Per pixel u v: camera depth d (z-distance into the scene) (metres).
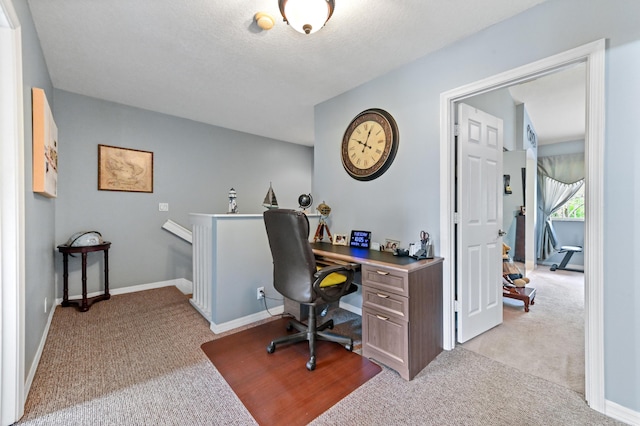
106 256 3.29
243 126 4.55
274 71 2.60
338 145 3.16
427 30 1.97
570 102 3.92
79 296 3.30
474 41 2.01
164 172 3.95
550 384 1.72
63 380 1.73
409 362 1.77
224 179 4.62
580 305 3.19
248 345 2.21
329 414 1.47
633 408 1.40
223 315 2.46
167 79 2.81
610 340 1.47
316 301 1.97
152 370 1.85
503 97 3.46
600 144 1.48
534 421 1.42
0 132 1.38
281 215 1.93
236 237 2.55
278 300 2.87
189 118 4.13
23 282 1.46
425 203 2.32
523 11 1.77
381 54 2.30
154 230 3.86
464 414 1.47
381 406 1.53
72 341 2.25
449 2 1.70
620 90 1.42
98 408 1.50
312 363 1.87
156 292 3.65
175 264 4.03
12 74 1.40
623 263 1.43
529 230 5.09
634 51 1.38
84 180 3.32
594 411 1.50
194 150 4.25
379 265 1.94
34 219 1.89
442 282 2.17
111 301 3.26
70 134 3.21
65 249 2.90
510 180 3.77
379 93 2.69
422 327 1.91
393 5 1.73
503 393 1.64
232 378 1.77
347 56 2.34
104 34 2.04
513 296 3.05
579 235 5.39
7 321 1.38
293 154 5.72
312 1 1.56
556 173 5.60
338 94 3.14
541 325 2.62
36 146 1.86
